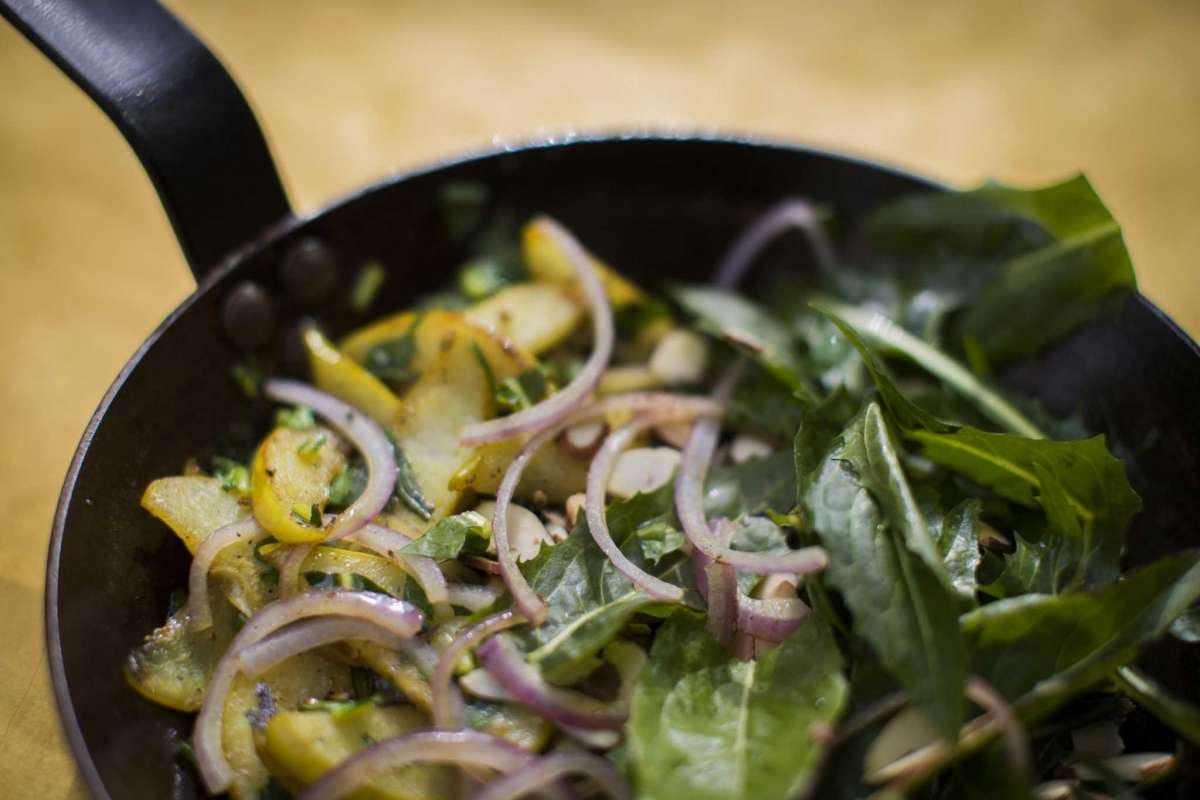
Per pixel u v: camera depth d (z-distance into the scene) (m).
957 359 0.40
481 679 0.33
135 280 0.47
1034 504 0.36
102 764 0.31
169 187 0.36
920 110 0.52
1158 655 0.34
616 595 0.34
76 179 0.49
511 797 0.32
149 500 0.35
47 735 0.37
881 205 0.42
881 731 0.32
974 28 0.55
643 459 0.38
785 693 0.32
